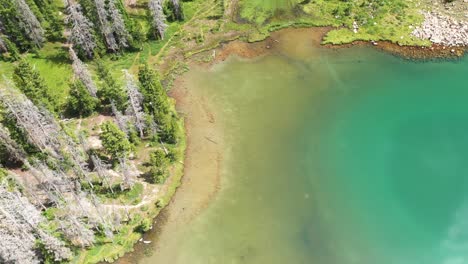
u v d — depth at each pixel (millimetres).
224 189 68062
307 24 95000
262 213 65062
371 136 74625
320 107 79625
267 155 72625
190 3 103000
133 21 91375
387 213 64562
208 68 88125
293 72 86125
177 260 60031
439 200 65812
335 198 66750
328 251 60656
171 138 73312
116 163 67875
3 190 52219
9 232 51188
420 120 76312
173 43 93438
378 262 59344
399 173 69312
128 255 60406
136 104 70500
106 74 78375
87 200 64438
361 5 96938
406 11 95062
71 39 86750
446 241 61125
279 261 59656
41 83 73938
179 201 66438
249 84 84500
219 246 61406
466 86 81000
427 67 84688
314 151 73062
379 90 81625
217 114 79375
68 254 56781
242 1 102000
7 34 89688
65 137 68312
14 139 67750
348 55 88312
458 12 93562
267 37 93375
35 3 94312
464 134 73875
